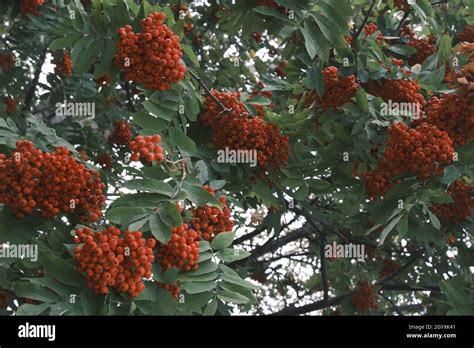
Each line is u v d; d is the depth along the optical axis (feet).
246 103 5.65
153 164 4.76
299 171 5.63
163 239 4.43
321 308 7.62
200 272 4.56
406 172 5.29
